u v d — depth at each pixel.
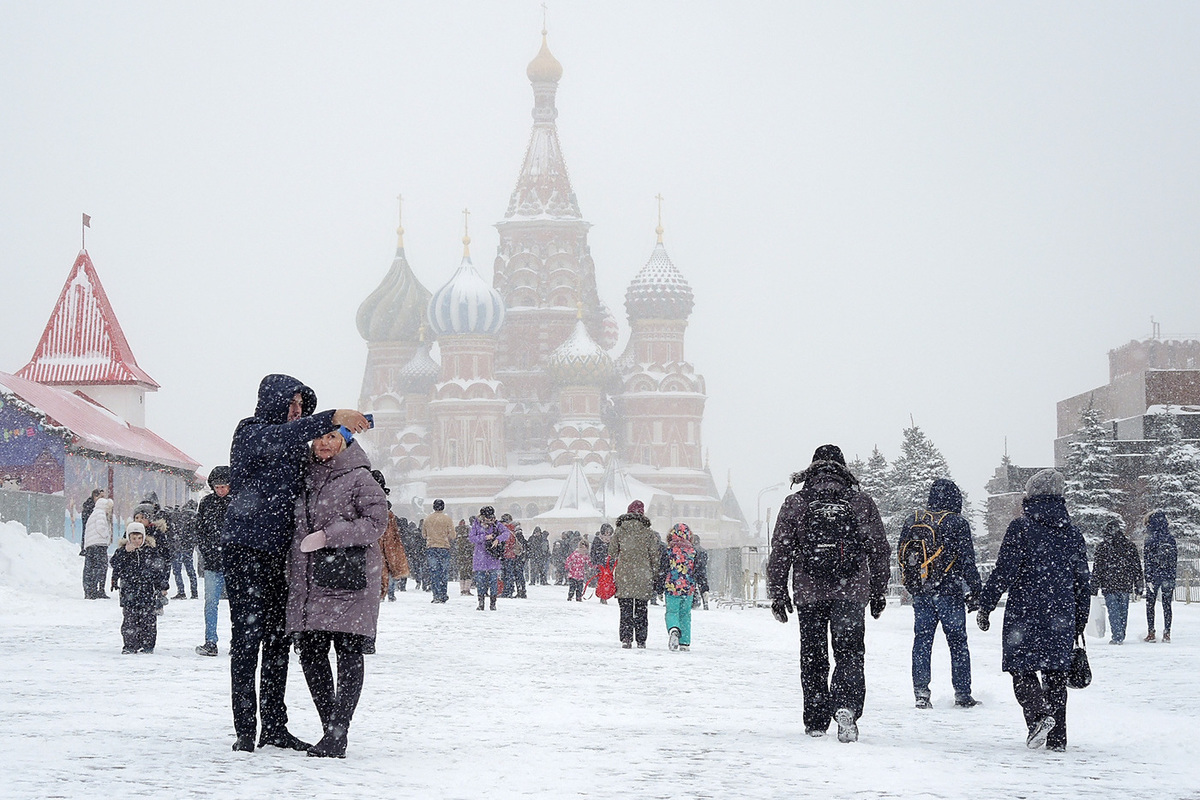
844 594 13.27
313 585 11.29
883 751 12.58
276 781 9.91
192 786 9.50
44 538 46.06
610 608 46.84
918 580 17.38
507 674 20.70
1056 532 13.41
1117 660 25.34
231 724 13.41
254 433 11.44
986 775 11.18
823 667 13.54
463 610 41.62
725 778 10.73
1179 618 42.19
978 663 24.34
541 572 79.56
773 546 13.61
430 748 12.28
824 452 13.79
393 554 12.16
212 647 22.80
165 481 72.19
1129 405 113.12
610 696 17.81
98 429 64.19
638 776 10.78
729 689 19.11
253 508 11.34
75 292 86.75
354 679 11.42
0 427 57.09
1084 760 12.35
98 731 12.55
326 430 11.33
